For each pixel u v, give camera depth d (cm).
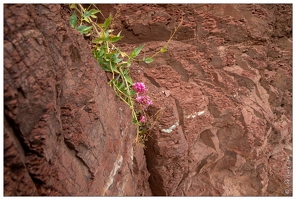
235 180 272
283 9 315
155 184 226
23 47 108
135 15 248
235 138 254
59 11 135
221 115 246
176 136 210
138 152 203
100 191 148
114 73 199
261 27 295
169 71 238
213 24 274
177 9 258
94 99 145
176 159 216
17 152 104
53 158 120
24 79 107
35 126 111
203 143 253
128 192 183
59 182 121
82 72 144
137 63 239
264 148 280
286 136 313
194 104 230
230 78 265
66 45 134
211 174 262
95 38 196
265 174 276
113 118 168
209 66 265
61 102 129
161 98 215
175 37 260
